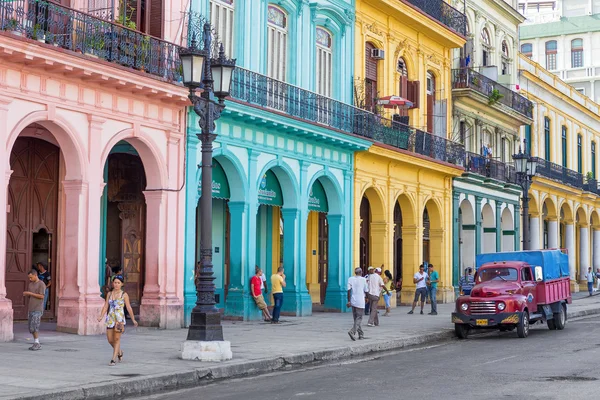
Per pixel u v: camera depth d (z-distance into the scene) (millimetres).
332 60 30375
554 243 51344
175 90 21828
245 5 25672
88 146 20078
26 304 21797
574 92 57500
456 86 38594
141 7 22203
